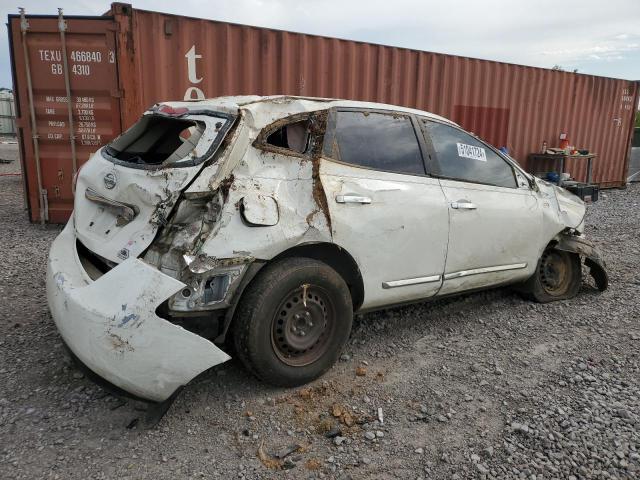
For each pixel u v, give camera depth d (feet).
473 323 14.42
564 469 8.51
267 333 10.03
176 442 9.02
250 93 25.04
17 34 22.26
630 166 47.91
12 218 25.94
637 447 9.03
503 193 14.30
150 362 8.70
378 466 8.57
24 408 9.80
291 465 8.52
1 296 15.35
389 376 11.44
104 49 22.31
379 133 12.28
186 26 23.25
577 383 11.19
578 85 38.58
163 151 12.68
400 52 29.01
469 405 10.35
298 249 10.67
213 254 9.23
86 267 10.38
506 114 34.88
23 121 23.00
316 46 26.25
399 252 11.96
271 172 10.30
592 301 16.34
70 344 9.25
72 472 8.20
